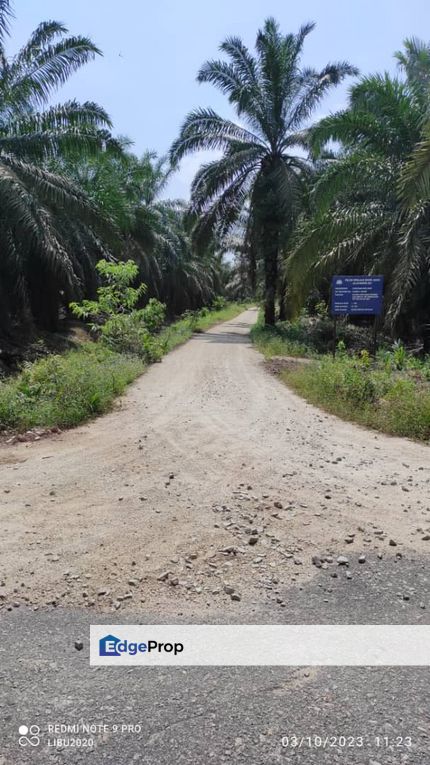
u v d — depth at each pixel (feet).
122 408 26.21
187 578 10.22
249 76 67.77
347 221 47.73
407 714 6.86
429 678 7.55
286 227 65.92
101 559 10.94
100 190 59.36
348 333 58.23
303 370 35.81
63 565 10.69
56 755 6.18
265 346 55.98
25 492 14.75
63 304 71.31
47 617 8.95
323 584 10.06
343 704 7.02
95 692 7.20
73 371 27.99
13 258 48.26
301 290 52.85
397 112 44.47
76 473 16.34
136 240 83.30
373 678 7.52
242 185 74.08
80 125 47.39
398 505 13.98
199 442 19.88
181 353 54.34
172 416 24.48
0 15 37.81
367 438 20.88
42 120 47.01
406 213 43.68
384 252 46.19
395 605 9.36
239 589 9.85
